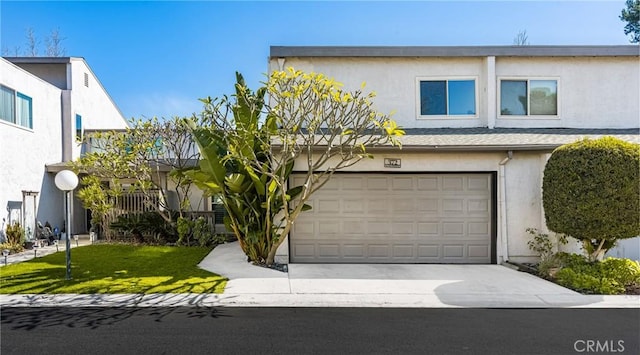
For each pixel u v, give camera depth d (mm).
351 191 9961
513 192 9750
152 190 13961
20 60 16516
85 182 13297
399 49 11891
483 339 5090
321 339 5070
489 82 11836
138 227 12906
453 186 9945
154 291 7133
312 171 8625
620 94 12094
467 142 9742
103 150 14906
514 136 10555
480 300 6746
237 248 11695
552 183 8305
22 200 13695
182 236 12328
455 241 9898
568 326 5566
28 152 14102
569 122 12070
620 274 7418
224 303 6547
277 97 8617
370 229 9930
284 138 8227
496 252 9773
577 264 7996
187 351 4699
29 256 10742
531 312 6191
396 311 6227
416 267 9281
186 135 13461
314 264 9594
